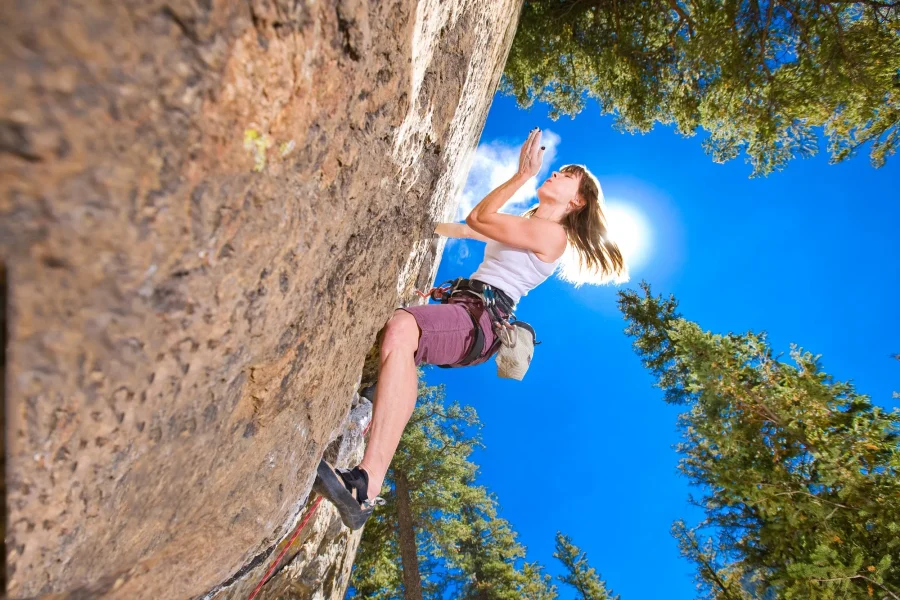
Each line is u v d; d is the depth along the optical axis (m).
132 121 0.57
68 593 0.86
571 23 10.14
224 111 0.69
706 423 6.59
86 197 0.55
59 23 0.47
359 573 14.01
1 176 0.48
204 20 0.60
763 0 8.12
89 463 0.71
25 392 0.57
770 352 6.76
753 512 8.50
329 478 1.71
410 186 1.82
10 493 0.60
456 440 15.20
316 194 1.04
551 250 2.33
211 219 0.73
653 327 11.67
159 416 0.81
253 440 1.24
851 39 7.88
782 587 5.48
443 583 18.44
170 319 0.73
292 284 1.07
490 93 4.66
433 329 2.08
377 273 1.76
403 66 1.28
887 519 5.04
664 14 9.39
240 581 2.00
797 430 5.90
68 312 0.58
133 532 0.94
